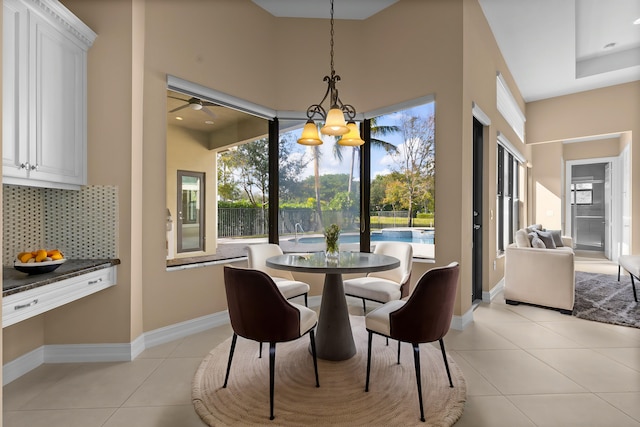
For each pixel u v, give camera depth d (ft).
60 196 8.05
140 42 8.60
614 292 14.47
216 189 12.41
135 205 8.36
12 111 6.05
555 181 24.56
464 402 6.16
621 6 12.41
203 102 10.80
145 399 6.33
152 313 8.95
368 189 12.87
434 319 6.03
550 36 13.89
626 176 21.09
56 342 7.92
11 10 6.01
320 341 8.04
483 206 13.28
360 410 5.90
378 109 12.21
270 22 12.21
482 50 12.17
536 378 7.11
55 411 5.92
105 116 8.08
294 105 12.50
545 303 12.01
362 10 12.20
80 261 7.79
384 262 7.81
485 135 13.24
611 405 6.12
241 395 6.38
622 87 18.30
